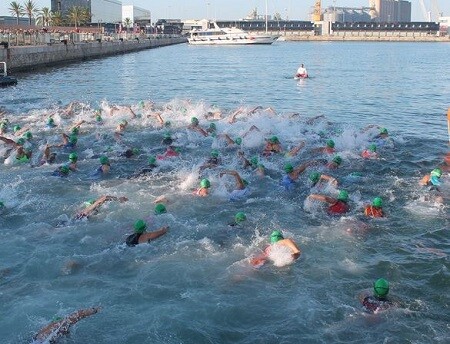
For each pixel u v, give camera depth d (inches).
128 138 882.8
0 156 735.1
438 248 457.1
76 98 1464.1
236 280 397.1
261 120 991.6
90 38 4507.9
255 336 331.6
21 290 383.9
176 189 610.9
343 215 530.6
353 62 3221.0
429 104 1349.7
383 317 349.1
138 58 3718.0
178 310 357.4
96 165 716.0
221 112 1117.7
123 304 364.8
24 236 478.6
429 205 560.1
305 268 416.2
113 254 440.5
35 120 1030.4
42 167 703.1
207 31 6835.6
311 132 921.5
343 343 323.6
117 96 1525.6
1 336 330.0
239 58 3713.1
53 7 6294.3
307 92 1611.7
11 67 2293.3
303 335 331.6
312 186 616.4
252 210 547.2
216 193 593.3
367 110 1249.4
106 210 537.6
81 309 355.9
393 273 410.0
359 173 677.3
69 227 496.4
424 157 767.1
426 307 362.3
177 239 472.1
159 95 1550.2
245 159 698.8
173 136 885.2
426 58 3683.6
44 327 332.2
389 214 534.3
